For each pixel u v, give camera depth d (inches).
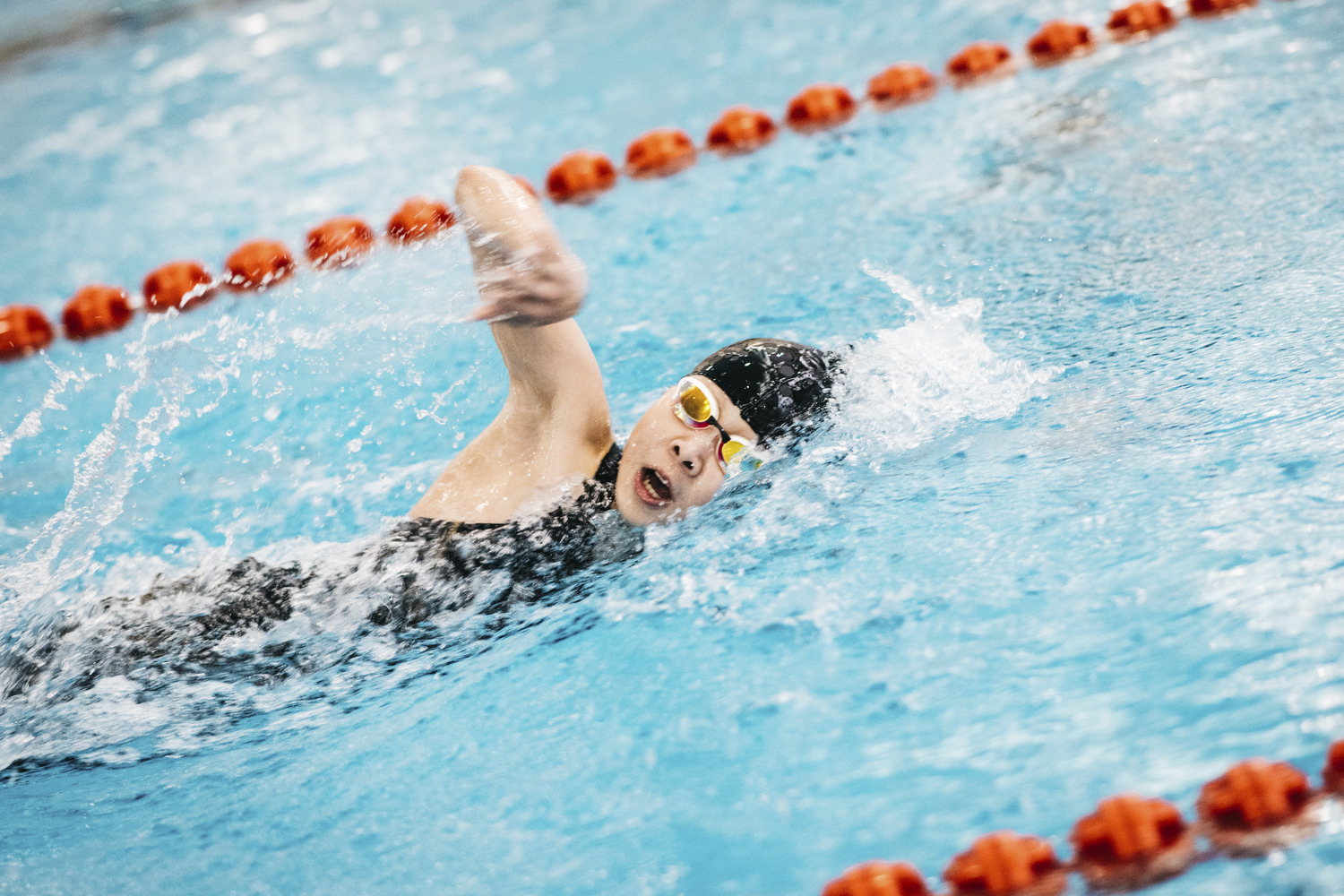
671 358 463.8
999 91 700.7
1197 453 308.2
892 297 468.1
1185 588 260.5
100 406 532.1
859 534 311.3
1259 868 198.7
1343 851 196.7
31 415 538.3
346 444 449.7
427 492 372.5
